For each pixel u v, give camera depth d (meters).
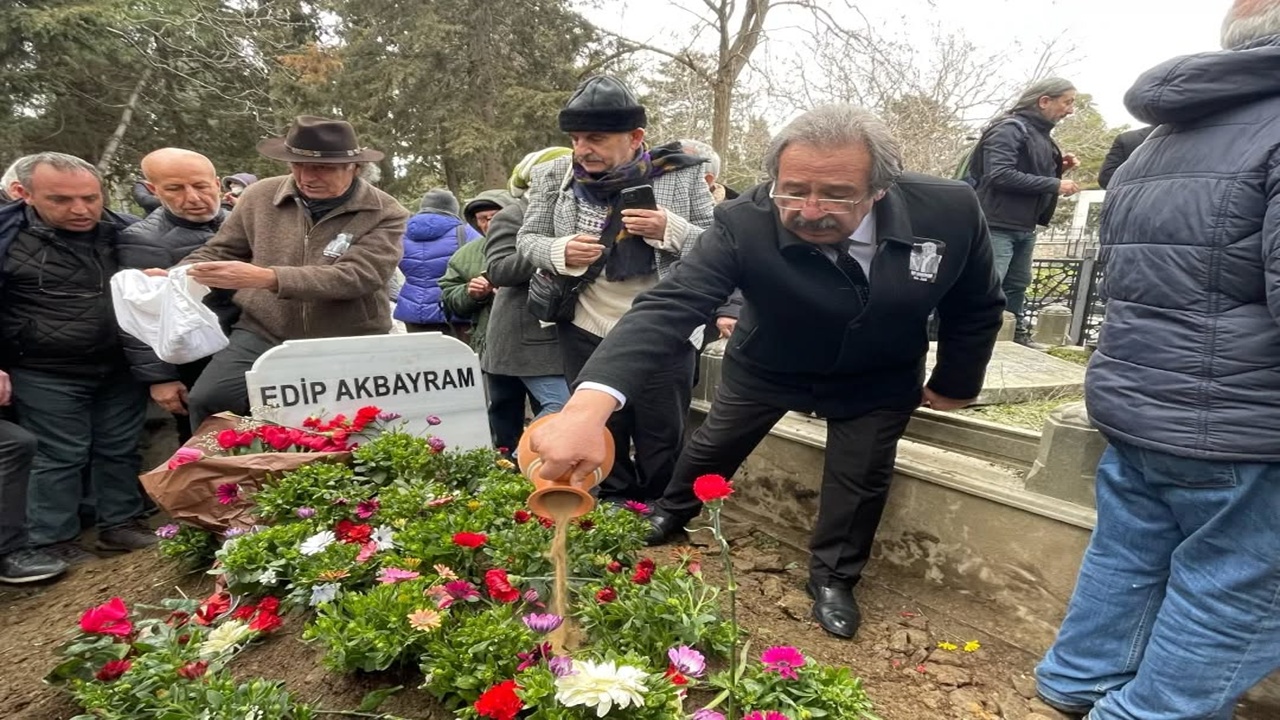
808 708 1.54
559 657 1.46
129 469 3.11
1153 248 1.63
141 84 11.15
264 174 12.89
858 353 2.08
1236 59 1.48
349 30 14.79
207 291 2.71
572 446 1.42
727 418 2.45
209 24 11.40
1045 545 2.30
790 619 2.36
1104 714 1.85
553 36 15.09
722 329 3.17
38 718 1.66
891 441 2.26
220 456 2.34
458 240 4.52
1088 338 5.46
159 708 1.37
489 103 14.82
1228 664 1.65
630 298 2.69
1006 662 2.22
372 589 1.73
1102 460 1.94
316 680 1.62
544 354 3.07
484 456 2.63
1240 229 1.49
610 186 2.56
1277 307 1.42
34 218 2.71
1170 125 1.66
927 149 9.56
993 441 2.78
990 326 2.23
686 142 3.37
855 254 1.96
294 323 2.88
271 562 1.87
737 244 1.93
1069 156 4.52
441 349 2.89
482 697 1.28
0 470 2.56
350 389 2.72
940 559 2.60
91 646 1.60
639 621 1.73
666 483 2.96
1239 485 1.56
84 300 2.81
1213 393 1.56
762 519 3.23
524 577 1.83
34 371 2.79
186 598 2.09
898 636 2.30
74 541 2.98
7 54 9.93
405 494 2.18
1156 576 1.86
